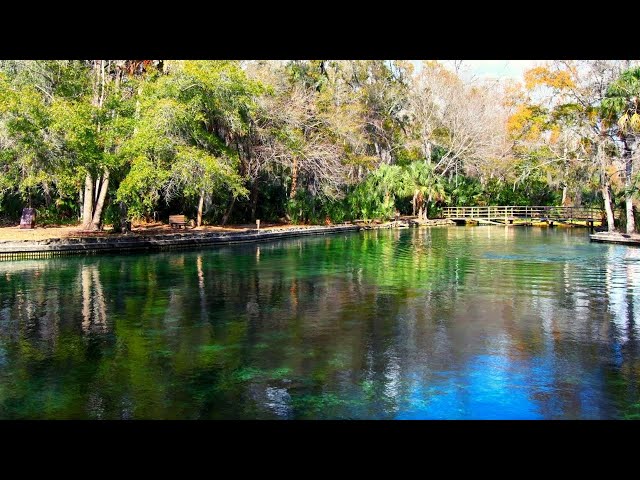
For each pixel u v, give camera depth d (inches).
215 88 845.2
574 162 1238.9
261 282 501.7
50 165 721.6
